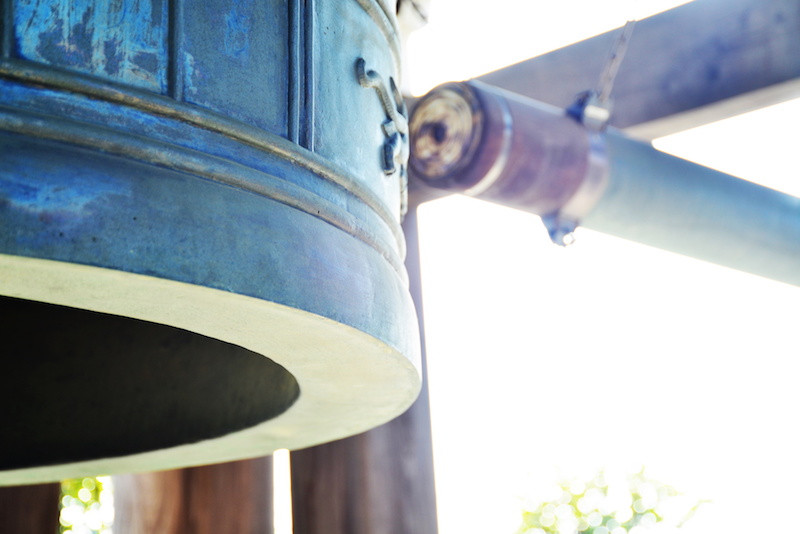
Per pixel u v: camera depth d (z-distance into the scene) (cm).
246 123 257
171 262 223
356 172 291
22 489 542
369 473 560
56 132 222
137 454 383
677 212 590
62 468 394
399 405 338
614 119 624
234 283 231
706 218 599
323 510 563
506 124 528
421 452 571
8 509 537
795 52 583
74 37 234
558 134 545
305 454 573
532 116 543
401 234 321
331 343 270
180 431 375
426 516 564
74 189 216
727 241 615
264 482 586
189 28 253
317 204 264
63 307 396
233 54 261
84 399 390
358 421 357
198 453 386
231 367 370
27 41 229
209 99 253
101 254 213
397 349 279
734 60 598
